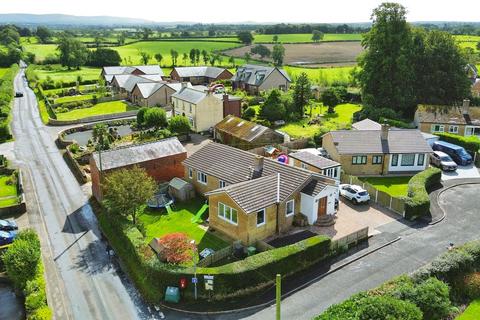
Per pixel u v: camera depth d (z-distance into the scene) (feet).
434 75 270.05
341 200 156.25
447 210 147.95
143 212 147.95
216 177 149.38
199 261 113.29
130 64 598.75
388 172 186.09
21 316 100.42
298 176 136.36
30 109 334.24
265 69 373.20
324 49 651.25
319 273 111.86
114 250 126.41
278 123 264.72
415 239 128.26
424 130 238.07
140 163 161.58
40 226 141.90
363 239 127.34
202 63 595.06
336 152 184.34
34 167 198.90
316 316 91.09
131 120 284.00
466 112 239.91
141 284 107.86
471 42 627.05
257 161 144.87
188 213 147.13
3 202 159.63
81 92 402.11
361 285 106.22
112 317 97.40
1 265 118.32
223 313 97.96
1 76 502.38
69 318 97.14
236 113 265.54
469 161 195.31
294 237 128.36
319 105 329.52
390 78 270.87
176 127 239.09
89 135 256.11
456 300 100.27
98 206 155.94
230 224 127.44
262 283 105.19
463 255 106.52
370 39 277.64
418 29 283.38
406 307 82.99
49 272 115.34
